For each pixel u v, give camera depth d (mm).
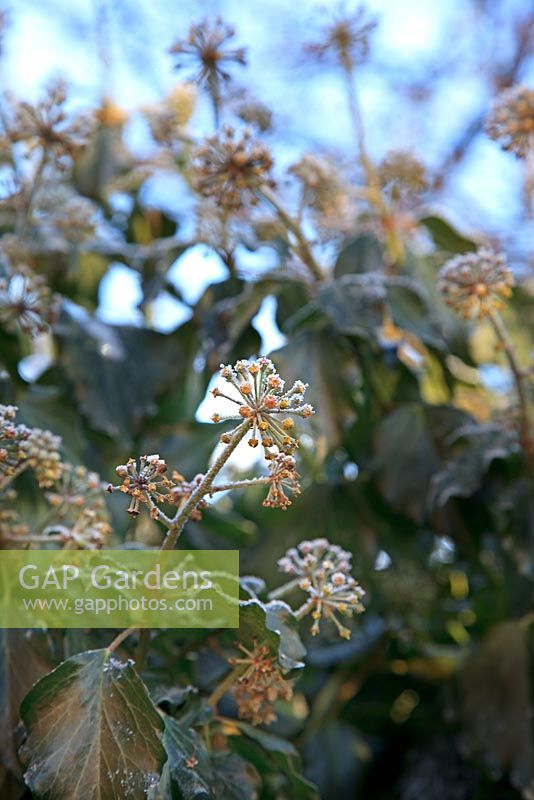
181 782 663
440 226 967
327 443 853
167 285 981
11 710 702
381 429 888
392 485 878
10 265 834
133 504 640
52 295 855
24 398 865
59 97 833
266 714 704
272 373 645
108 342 888
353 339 888
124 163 987
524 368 959
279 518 888
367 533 901
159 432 926
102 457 896
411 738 948
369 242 936
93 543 713
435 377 969
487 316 815
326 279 896
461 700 865
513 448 867
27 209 858
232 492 997
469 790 892
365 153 962
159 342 906
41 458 719
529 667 862
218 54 854
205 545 881
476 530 891
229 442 635
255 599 667
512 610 888
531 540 859
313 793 730
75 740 642
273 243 922
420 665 946
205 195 800
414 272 954
